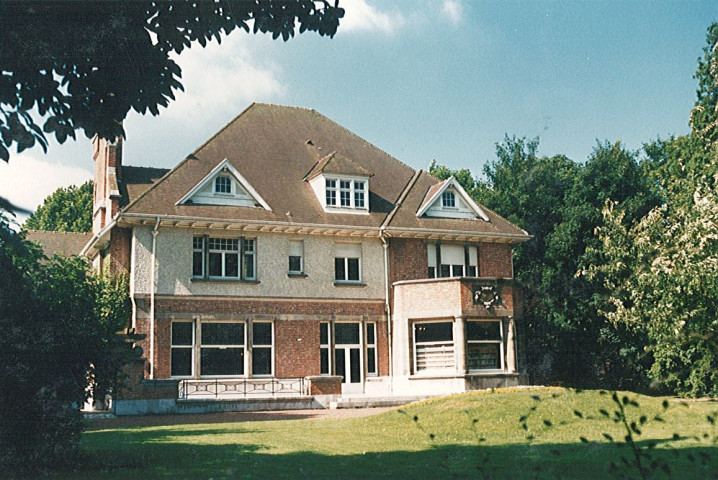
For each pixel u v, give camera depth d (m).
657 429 13.63
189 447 12.64
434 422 15.62
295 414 22.19
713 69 24.08
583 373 31.58
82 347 10.86
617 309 23.42
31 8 8.96
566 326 33.06
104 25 9.30
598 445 11.32
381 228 31.27
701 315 18.42
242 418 20.84
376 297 31.27
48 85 9.45
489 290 29.88
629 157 38.78
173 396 22.92
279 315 29.38
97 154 32.88
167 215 27.56
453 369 29.39
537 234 38.66
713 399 19.94
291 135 34.69
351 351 30.81
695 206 19.72
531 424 14.90
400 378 30.23
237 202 29.58
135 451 11.94
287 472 9.46
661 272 19.50
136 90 9.93
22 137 9.15
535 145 41.88
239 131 33.47
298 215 30.34
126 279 27.69
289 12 10.32
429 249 32.62
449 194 33.72
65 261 23.31
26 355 10.21
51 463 10.20
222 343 28.45
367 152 36.00
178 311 27.70
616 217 25.20
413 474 9.23
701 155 23.25
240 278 29.05
